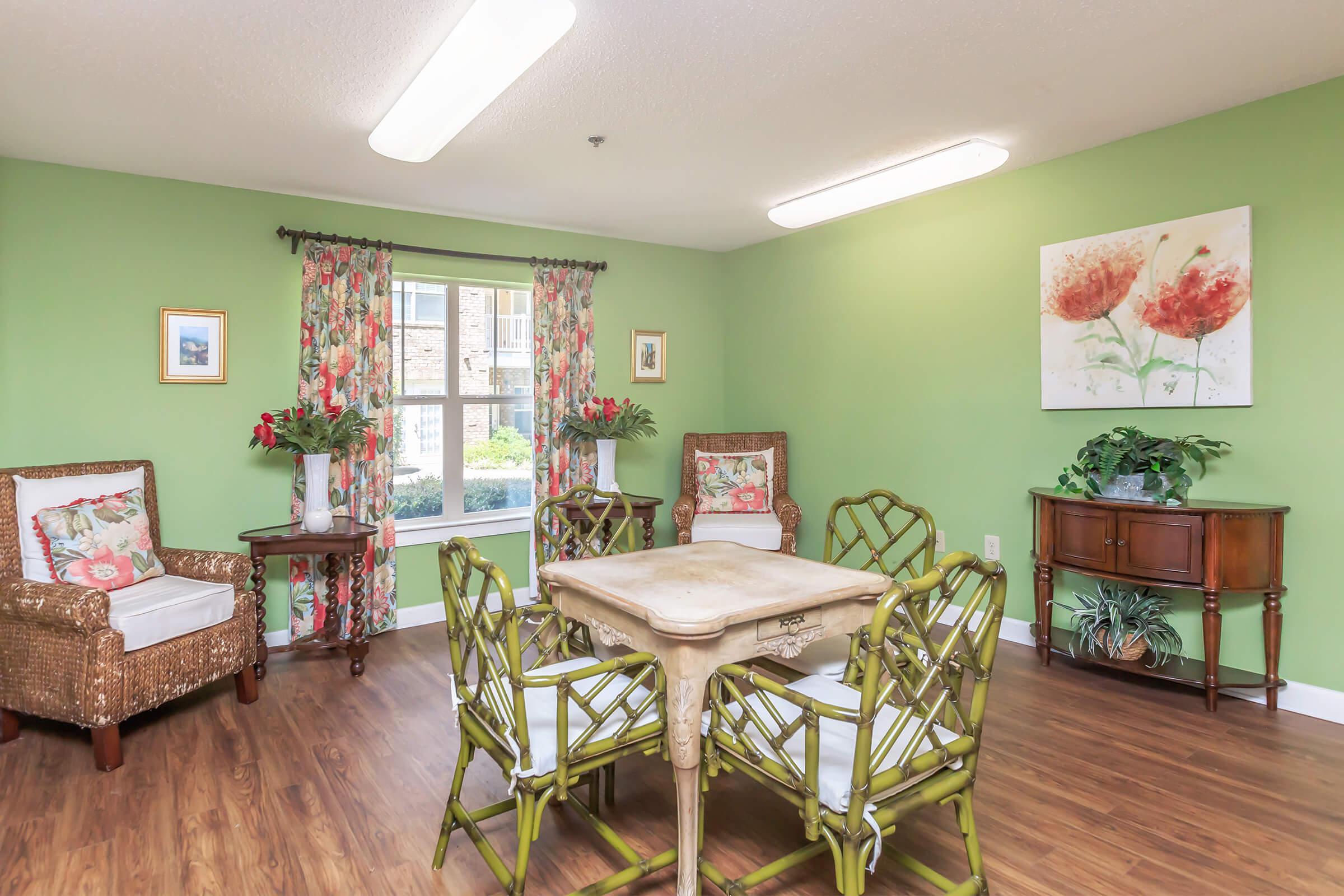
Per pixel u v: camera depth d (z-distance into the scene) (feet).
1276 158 9.11
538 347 14.67
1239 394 9.50
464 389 14.65
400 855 6.51
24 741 8.87
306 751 8.54
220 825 6.97
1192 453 9.86
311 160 10.69
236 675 9.98
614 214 14.02
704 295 17.53
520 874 5.49
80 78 7.98
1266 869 6.16
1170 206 10.03
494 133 9.78
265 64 7.75
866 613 6.64
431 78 7.37
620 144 10.25
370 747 8.64
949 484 13.03
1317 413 8.96
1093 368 10.91
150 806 7.31
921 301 13.34
